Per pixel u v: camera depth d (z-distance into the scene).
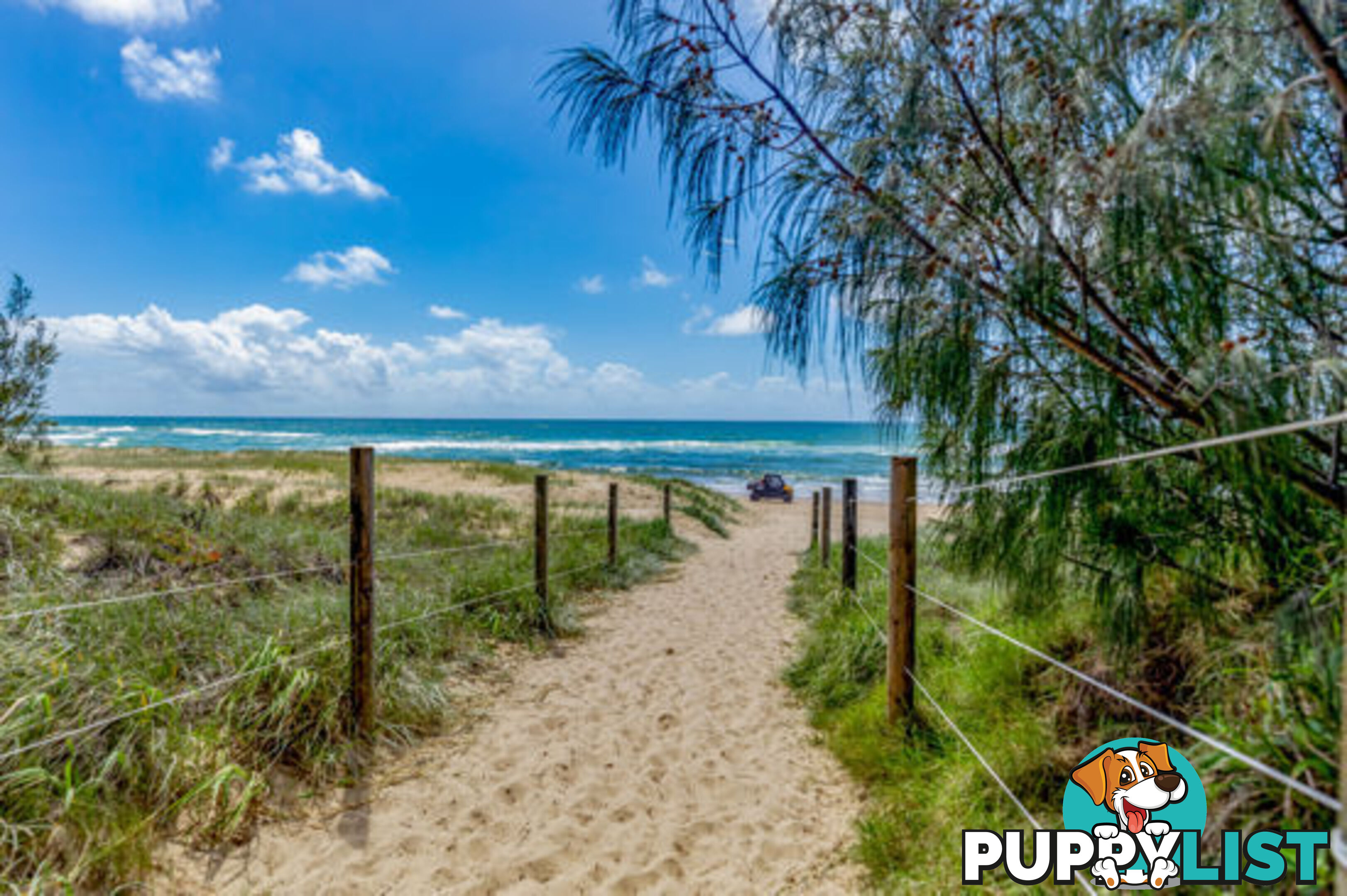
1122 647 2.21
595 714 4.14
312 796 2.97
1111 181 1.43
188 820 2.60
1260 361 1.46
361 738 3.40
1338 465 1.58
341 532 7.27
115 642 3.26
